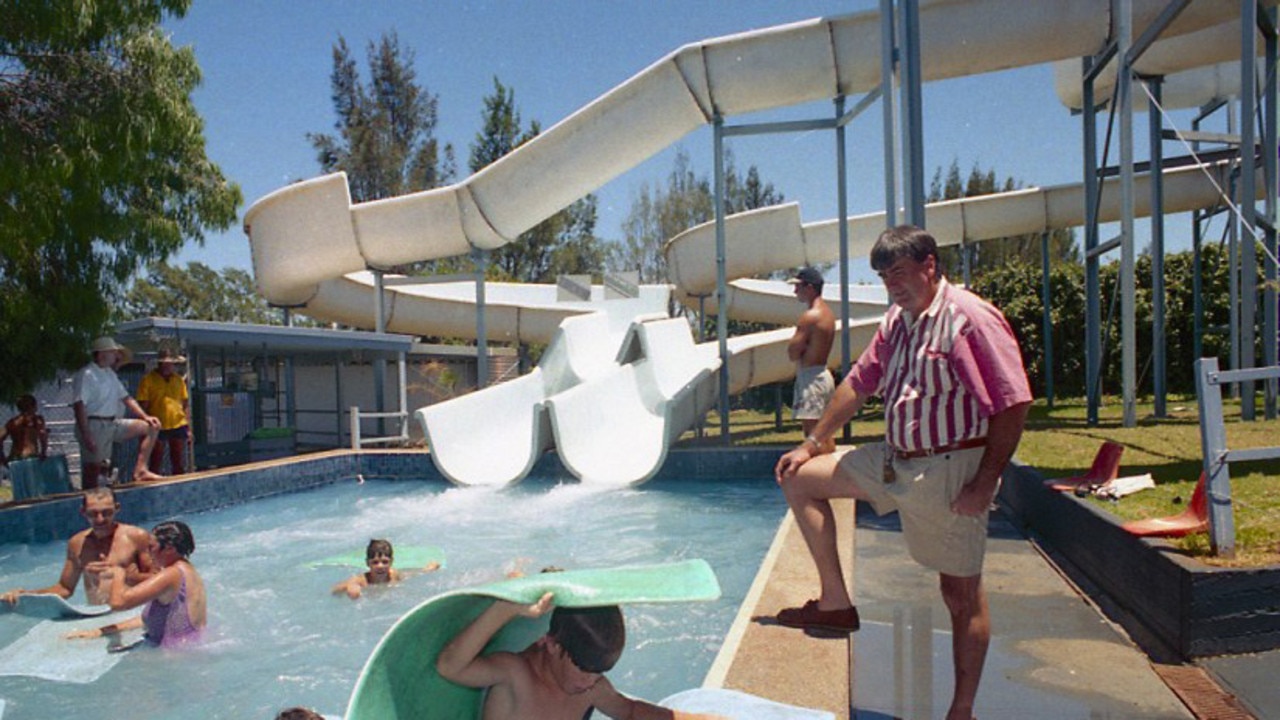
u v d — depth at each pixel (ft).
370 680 5.70
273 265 51.83
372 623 16.69
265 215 51.21
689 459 34.24
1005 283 66.90
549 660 6.47
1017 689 10.01
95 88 31.40
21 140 29.50
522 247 131.44
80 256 34.58
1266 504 15.05
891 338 9.75
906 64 29.43
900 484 9.10
